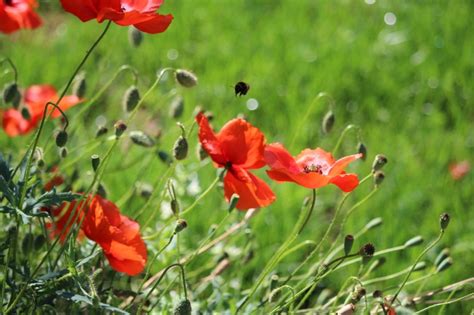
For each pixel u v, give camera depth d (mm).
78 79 4086
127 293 3604
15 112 4340
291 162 3457
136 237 3307
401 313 3299
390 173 6121
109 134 5863
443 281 4973
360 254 3322
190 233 5012
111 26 8078
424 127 6871
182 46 8055
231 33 8297
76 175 3996
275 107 7098
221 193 4281
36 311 3314
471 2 9031
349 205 5758
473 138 6766
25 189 3021
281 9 9039
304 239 5266
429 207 5781
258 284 3514
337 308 3654
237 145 3271
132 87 3740
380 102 7352
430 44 8195
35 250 3500
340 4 9133
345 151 6617
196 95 7062
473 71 7781
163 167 5453
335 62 7629
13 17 3941
